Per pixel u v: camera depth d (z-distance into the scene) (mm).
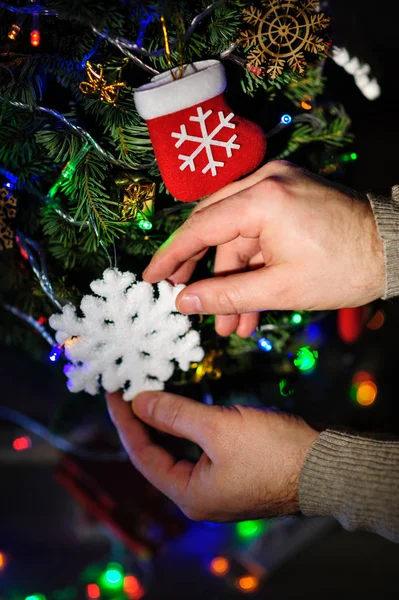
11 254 561
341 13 679
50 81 507
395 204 515
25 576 926
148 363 545
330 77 833
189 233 496
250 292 505
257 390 631
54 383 1164
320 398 841
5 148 487
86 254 552
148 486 770
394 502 513
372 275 507
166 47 442
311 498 536
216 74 451
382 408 843
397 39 1327
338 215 500
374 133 1210
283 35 462
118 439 771
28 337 660
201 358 542
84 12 435
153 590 921
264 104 527
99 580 913
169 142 458
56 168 523
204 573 951
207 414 561
